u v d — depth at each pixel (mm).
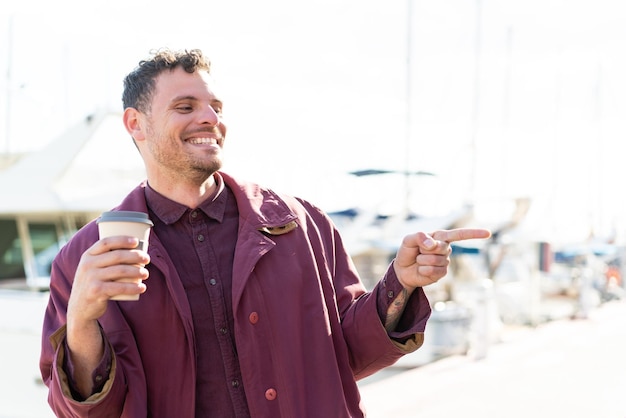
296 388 1974
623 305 17547
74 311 1660
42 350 1920
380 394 7723
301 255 2119
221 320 1965
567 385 8086
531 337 12047
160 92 2008
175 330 1913
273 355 1971
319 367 2037
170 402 1895
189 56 2037
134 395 1841
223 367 1946
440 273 2059
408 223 15523
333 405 2014
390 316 2152
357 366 2240
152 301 1918
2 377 9148
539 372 8859
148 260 1665
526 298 15031
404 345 2141
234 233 2092
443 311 10102
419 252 2084
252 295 1981
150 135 2025
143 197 2098
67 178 12094
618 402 7254
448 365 9398
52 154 12406
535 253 15125
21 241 12320
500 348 10836
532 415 6773
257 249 2014
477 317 9914
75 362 1723
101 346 1736
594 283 19234
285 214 2135
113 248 1639
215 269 2018
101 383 1747
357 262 14180
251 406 1919
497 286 15305
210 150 2000
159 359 1904
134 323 1909
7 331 9203
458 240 2053
